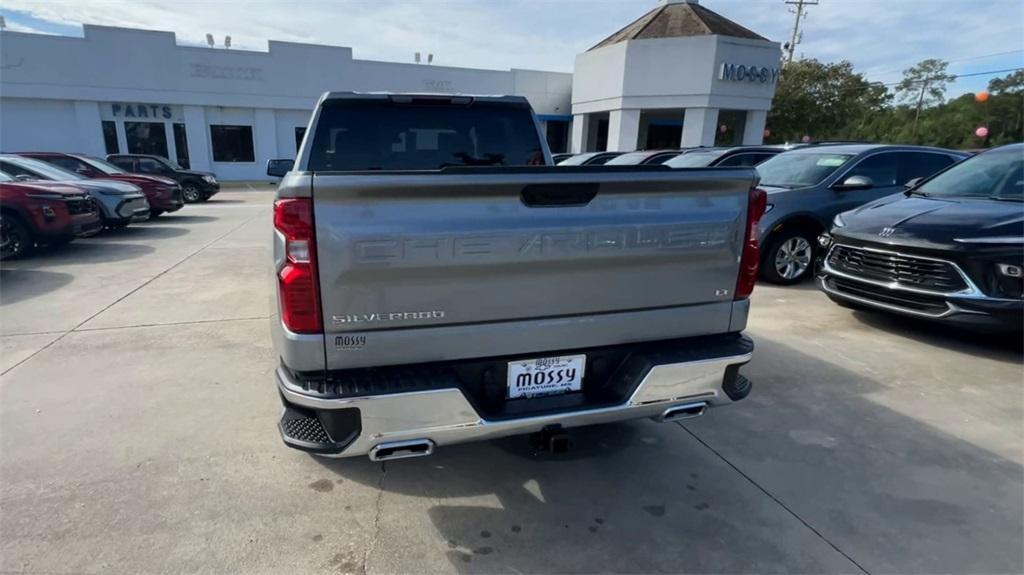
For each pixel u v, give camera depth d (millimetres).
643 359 2428
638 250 2297
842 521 2494
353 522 2457
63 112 22719
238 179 25500
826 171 6812
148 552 2238
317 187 1864
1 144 22344
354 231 1919
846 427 3318
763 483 2779
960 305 4246
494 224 2064
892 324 5207
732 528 2449
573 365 2391
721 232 2428
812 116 35188
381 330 2055
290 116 25688
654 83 23703
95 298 5902
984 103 65375
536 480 2803
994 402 3639
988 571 2203
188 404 3498
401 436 2092
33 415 3332
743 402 3627
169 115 23953
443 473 2850
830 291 5289
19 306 5586
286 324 1988
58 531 2344
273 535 2359
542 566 2217
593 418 2346
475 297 2125
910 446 3111
